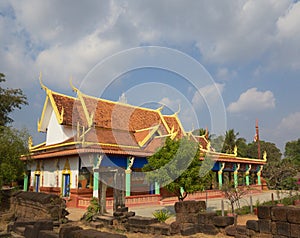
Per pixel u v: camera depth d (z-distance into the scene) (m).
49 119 23.39
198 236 7.96
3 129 15.05
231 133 38.47
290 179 22.47
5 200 12.95
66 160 19.52
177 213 8.84
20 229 8.38
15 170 14.05
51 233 6.84
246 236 7.21
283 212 6.37
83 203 17.11
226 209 15.66
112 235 5.32
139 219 9.07
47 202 10.32
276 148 55.78
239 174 27.97
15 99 26.62
